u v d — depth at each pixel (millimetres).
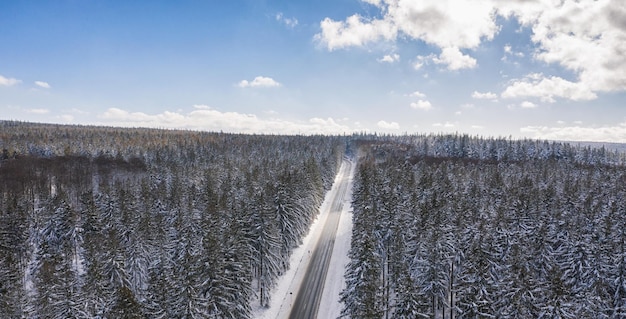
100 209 72625
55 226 64250
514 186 87750
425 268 38625
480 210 65938
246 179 83938
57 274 42938
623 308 37750
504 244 45312
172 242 50281
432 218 55312
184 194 78125
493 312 30359
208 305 31438
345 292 35375
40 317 37719
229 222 47156
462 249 42344
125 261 46906
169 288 31016
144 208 68750
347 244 72500
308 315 45156
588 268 43844
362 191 74812
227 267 35938
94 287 37812
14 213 65875
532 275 37406
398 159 167750
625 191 89562
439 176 103312
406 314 29188
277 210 56562
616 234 51375
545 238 48438
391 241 50781
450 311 38094
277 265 49875
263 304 46750
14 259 55938
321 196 105438
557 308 28141
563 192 85750
